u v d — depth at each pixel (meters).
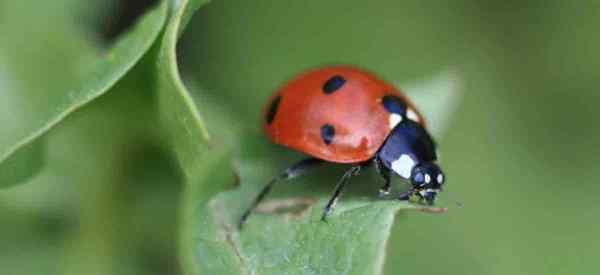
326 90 0.06
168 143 0.05
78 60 0.06
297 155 0.06
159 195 0.06
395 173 0.06
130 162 0.06
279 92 0.06
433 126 0.06
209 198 0.05
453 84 0.06
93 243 0.06
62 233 0.06
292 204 0.05
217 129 0.06
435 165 0.06
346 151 0.06
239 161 0.06
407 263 0.06
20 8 0.06
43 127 0.05
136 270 0.06
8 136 0.06
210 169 0.05
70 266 0.06
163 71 0.05
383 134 0.06
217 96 0.06
